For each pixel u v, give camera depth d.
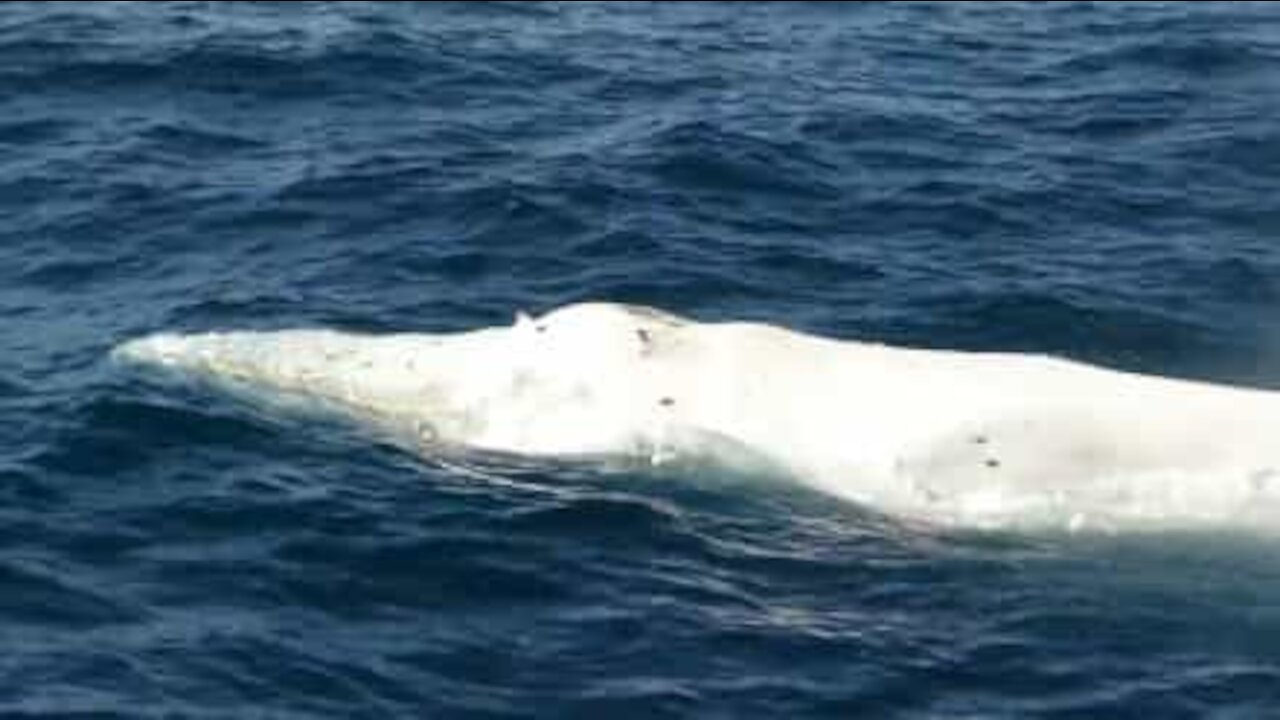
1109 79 103.69
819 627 62.59
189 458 69.62
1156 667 61.12
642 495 68.75
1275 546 67.19
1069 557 66.69
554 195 89.38
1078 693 59.91
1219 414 70.00
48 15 108.88
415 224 87.62
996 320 80.31
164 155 94.12
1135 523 67.94
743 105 99.56
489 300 81.81
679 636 61.88
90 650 59.94
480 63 104.31
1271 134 96.88
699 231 87.06
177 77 101.88
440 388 72.94
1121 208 89.88
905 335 79.44
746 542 66.75
